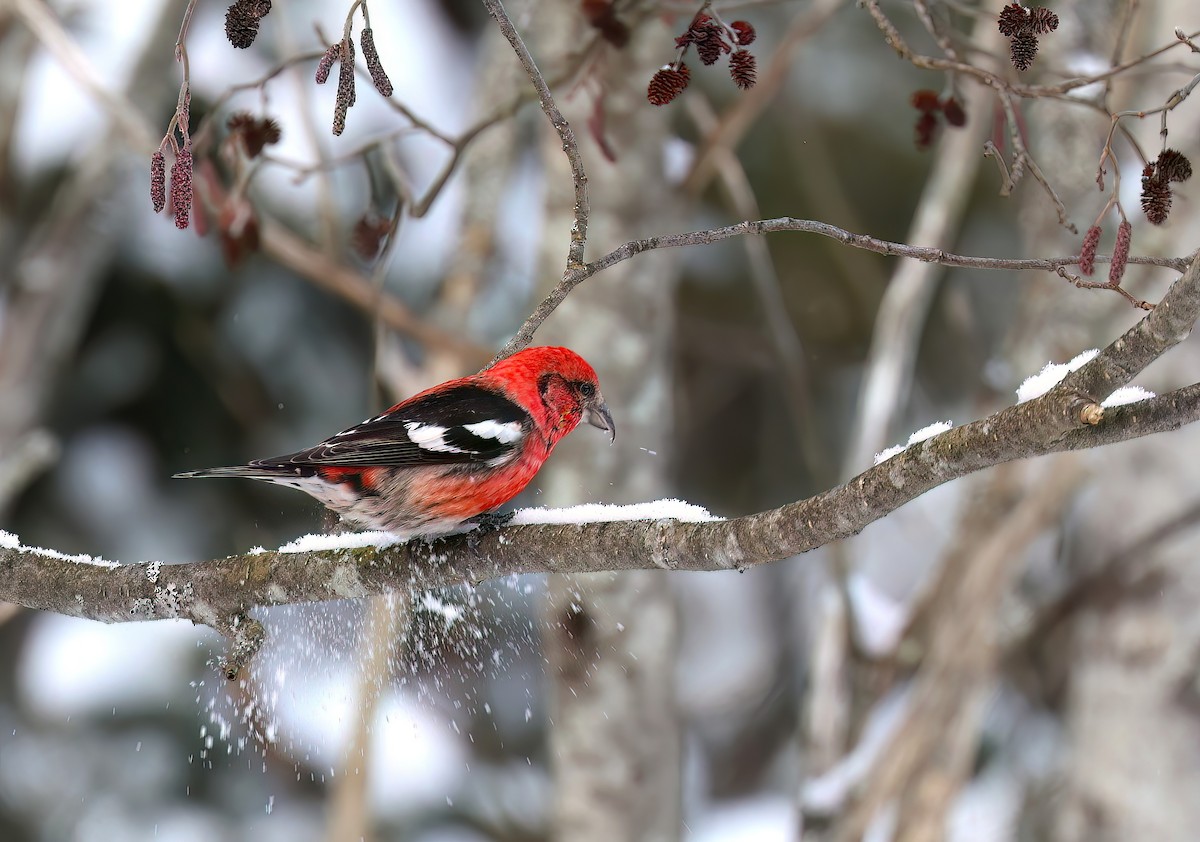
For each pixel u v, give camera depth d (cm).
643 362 1105
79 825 1373
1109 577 1095
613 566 666
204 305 1430
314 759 1317
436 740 1438
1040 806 1363
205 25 1424
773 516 591
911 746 1091
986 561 1104
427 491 775
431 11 1539
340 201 1409
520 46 607
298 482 796
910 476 542
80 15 1478
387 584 736
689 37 695
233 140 872
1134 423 495
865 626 1277
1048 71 851
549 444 868
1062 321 1170
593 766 1072
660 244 609
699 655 1806
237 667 734
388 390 1185
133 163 1329
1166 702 1064
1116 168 593
